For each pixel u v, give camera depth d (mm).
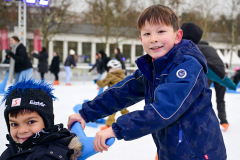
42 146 1226
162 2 21328
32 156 1193
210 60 3057
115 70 4027
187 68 1166
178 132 1185
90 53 31906
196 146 1180
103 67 9219
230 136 3426
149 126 1085
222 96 3715
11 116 1241
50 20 22266
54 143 1234
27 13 20203
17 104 1220
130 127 1087
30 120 1242
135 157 2613
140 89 1492
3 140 2924
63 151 1203
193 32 2816
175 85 1118
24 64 6570
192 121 1192
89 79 13156
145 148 2904
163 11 1280
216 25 28156
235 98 7547
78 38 31234
